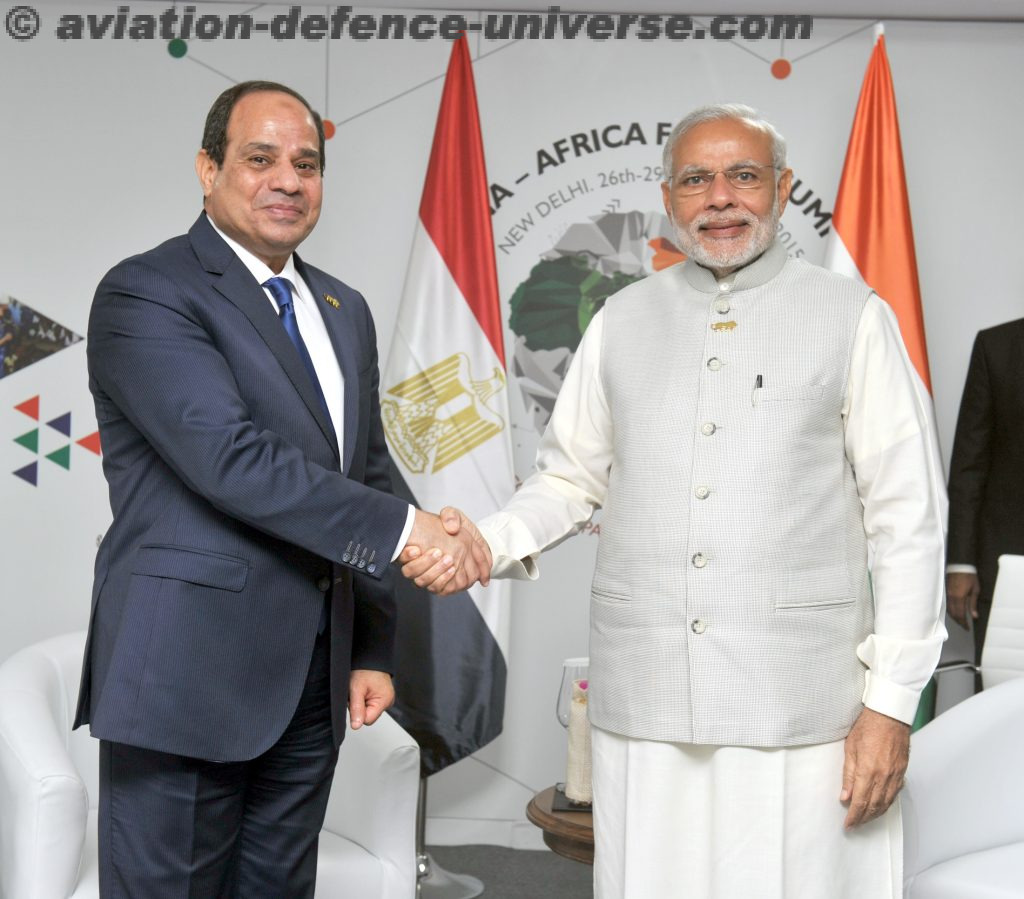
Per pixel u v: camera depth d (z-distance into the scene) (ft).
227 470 6.13
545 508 7.51
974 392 12.91
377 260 13.57
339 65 13.53
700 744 6.61
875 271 12.56
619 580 6.97
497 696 12.35
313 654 6.79
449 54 13.57
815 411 6.70
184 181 13.52
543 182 13.58
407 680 12.26
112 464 6.70
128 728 6.12
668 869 6.73
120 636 6.25
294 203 6.72
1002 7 13.08
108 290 6.52
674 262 13.56
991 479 12.84
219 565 6.32
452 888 12.02
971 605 12.91
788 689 6.53
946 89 13.53
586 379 7.57
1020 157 13.52
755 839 6.54
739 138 6.92
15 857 7.64
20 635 13.52
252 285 6.69
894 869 6.88
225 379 6.36
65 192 13.48
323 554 6.39
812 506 6.68
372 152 13.57
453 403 12.61
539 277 13.61
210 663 6.28
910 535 6.60
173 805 6.39
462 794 13.64
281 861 6.97
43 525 13.51
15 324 13.46
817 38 13.50
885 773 6.46
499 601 12.49
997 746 8.27
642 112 13.56
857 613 6.81
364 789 8.67
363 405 7.18
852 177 12.71
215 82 13.50
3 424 13.47
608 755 7.06
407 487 12.53
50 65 13.43
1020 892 7.26
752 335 6.86
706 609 6.62
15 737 7.95
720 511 6.64
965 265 13.56
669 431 6.87
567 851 9.37
